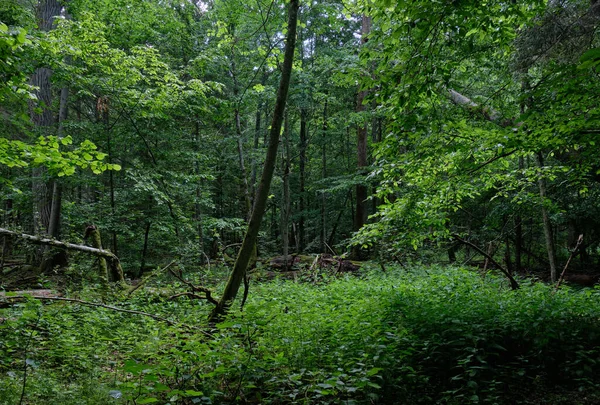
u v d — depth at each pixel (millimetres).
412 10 4566
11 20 11852
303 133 22219
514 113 7320
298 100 15953
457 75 9125
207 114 14625
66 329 5711
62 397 3816
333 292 8266
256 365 4055
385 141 5770
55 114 16797
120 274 9922
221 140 16094
